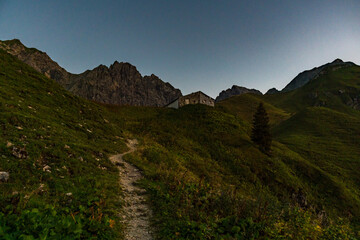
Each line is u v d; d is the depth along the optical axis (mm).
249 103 188875
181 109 67688
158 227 8555
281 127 111688
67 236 4938
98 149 20234
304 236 7371
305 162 48125
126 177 16297
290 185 36875
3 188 8445
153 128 44656
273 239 6703
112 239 6723
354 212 35031
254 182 34875
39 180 10305
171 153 30906
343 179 49344
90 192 10570
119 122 42719
